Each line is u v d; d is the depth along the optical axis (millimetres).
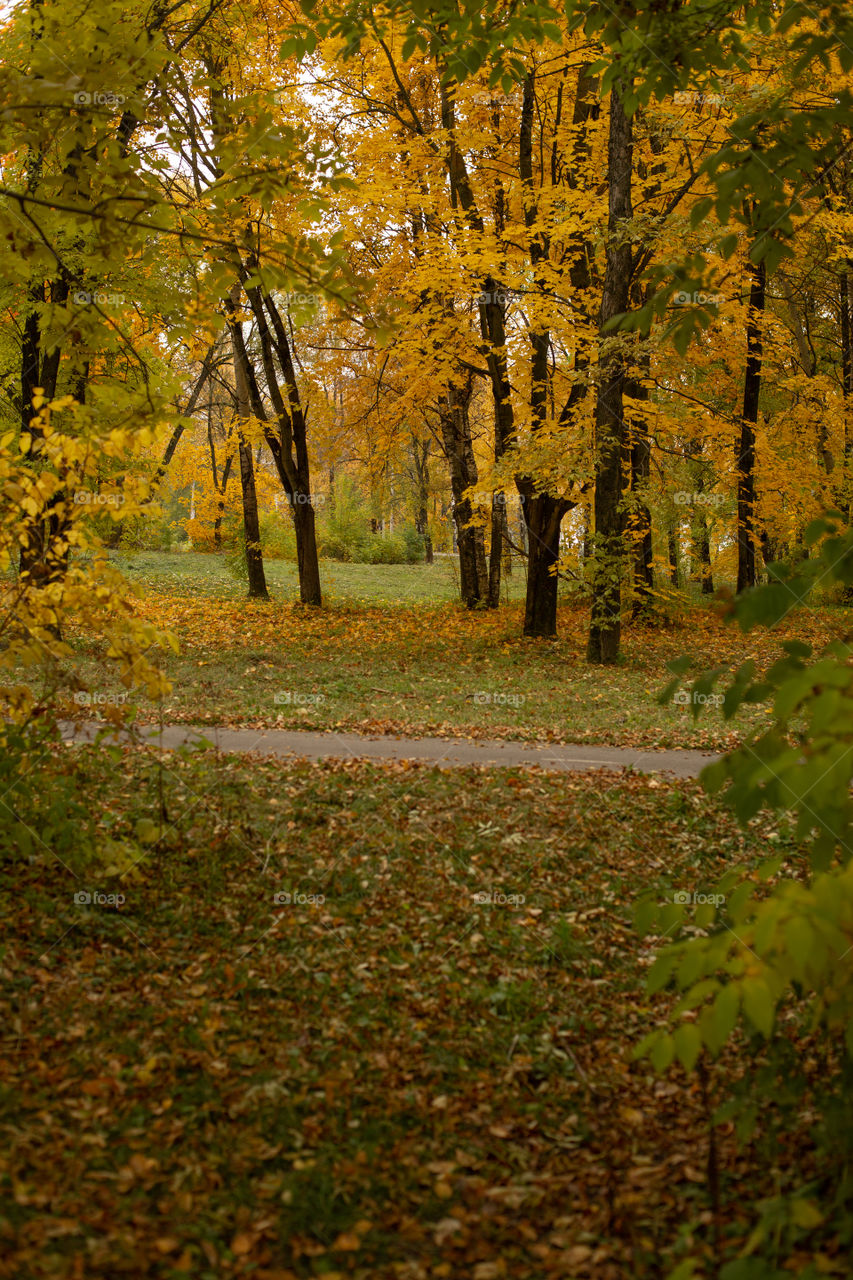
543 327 14867
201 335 15969
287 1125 3779
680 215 11977
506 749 10000
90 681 10773
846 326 24672
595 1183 3480
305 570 21797
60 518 5785
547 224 14547
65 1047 4180
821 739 2232
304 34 5930
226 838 6613
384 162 15086
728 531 22828
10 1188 3152
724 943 2357
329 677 14141
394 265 15750
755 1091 3482
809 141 3252
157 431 5707
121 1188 3250
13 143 4930
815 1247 2824
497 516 23250
